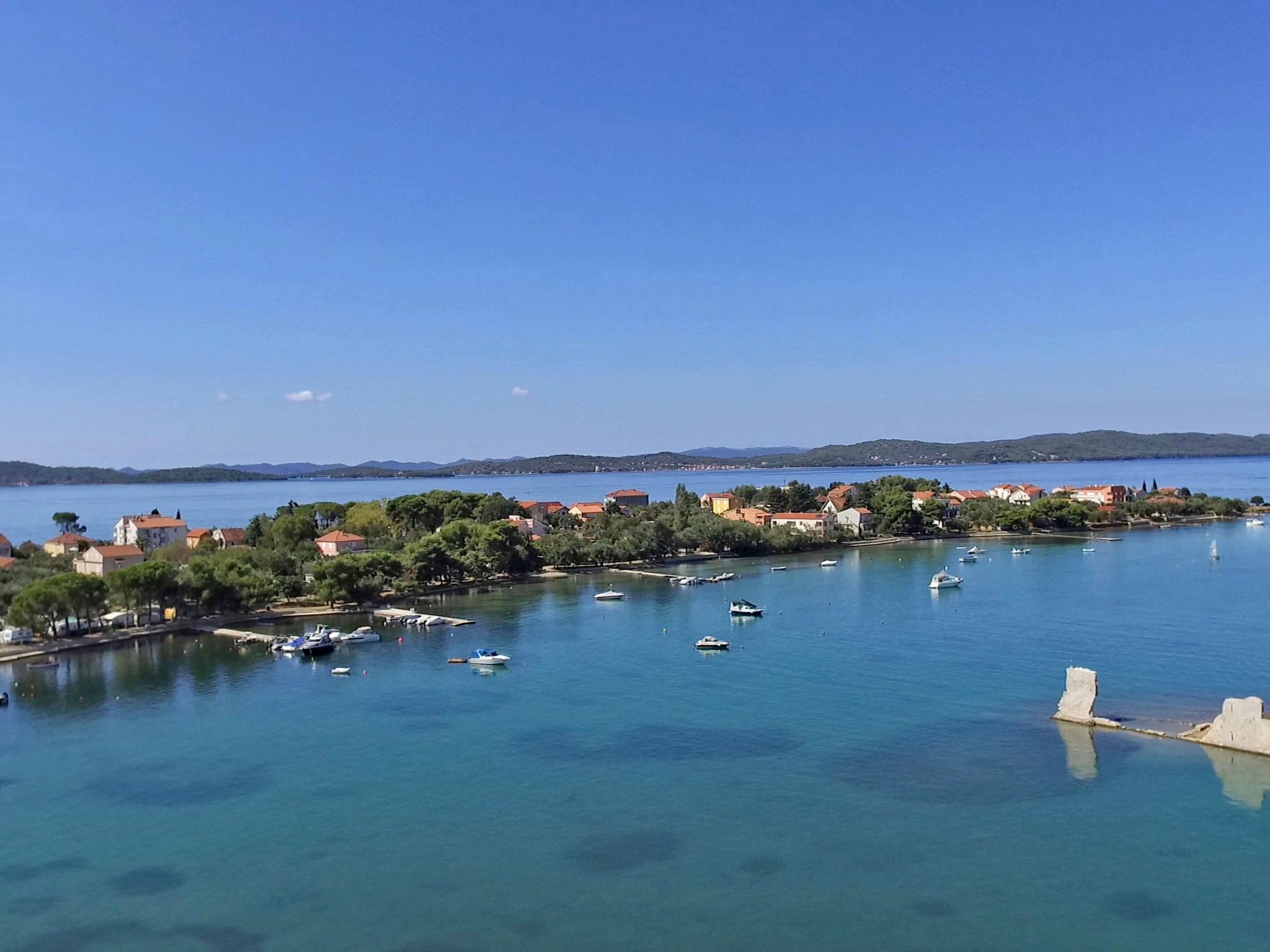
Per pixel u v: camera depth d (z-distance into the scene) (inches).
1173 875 2598.4
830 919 2404.0
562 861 2763.3
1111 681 4611.2
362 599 7687.0
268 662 5698.8
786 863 2711.6
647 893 2559.1
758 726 4042.8
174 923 2455.7
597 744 3863.2
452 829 3016.7
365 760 3722.9
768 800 3191.4
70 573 6471.5
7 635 6058.1
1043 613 6663.4
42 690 5017.2
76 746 4005.9
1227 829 2866.6
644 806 3166.8
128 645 6259.8
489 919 2442.2
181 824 3107.8
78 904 2566.4
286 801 3289.9
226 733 4170.8
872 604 7406.5
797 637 6127.0
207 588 7057.1
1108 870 2632.9
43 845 2957.7
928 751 3649.1
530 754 3752.5
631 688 4822.8
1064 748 3634.4
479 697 4717.0
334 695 4845.0
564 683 4982.8
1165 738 3722.9
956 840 2839.6
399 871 2721.5
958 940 2295.8
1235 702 3575.3
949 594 7849.4
